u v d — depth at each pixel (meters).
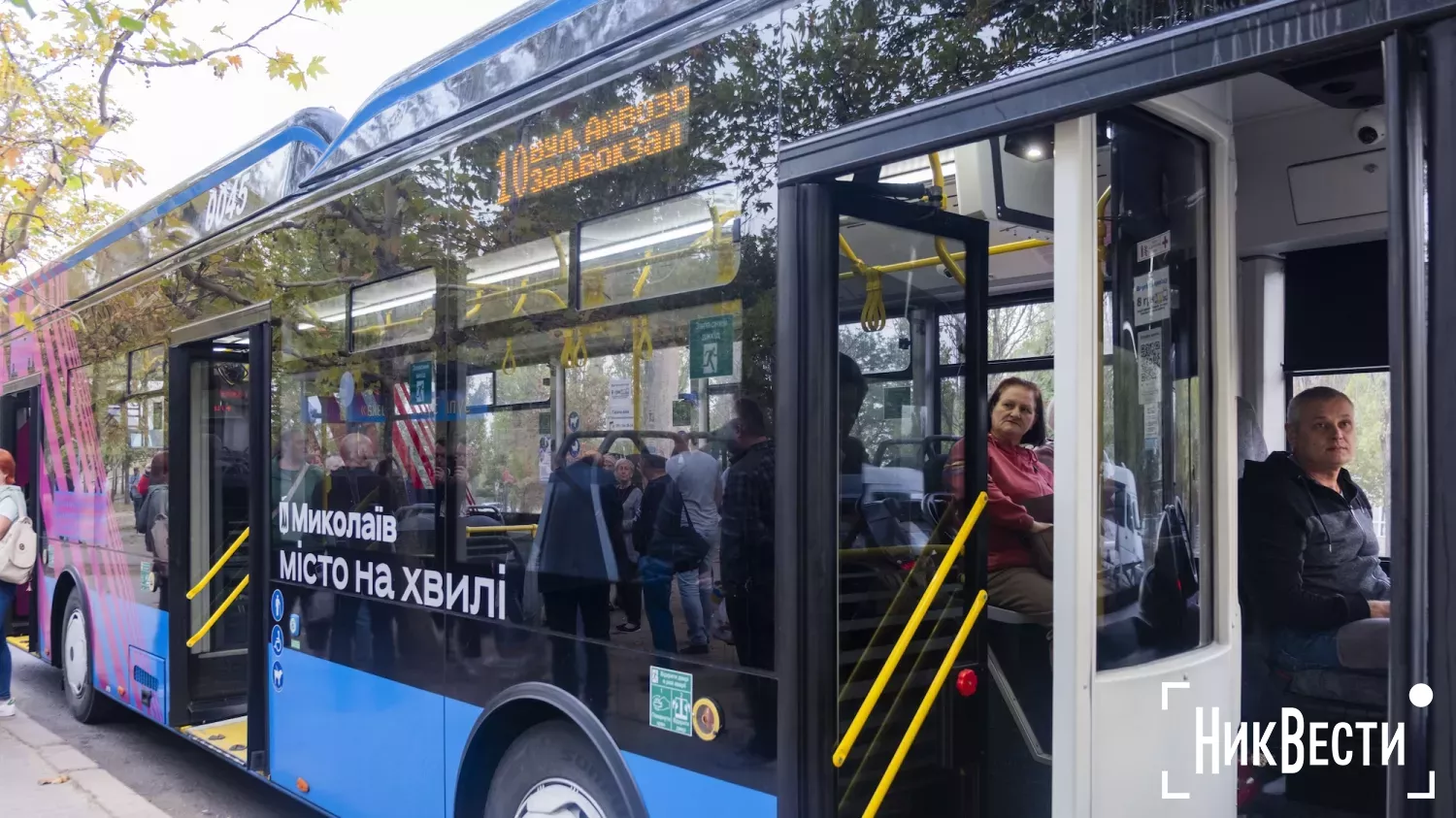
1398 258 1.74
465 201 3.86
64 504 7.81
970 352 3.06
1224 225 2.94
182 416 6.00
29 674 9.73
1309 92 3.21
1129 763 2.57
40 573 8.38
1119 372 2.68
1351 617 3.94
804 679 2.62
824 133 2.67
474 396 3.75
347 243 4.50
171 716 5.86
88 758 6.59
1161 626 2.76
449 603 3.80
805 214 2.69
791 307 2.68
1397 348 1.74
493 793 3.64
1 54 6.56
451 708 3.77
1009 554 3.74
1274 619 4.07
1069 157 2.45
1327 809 3.87
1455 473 1.67
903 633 2.77
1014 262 4.72
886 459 2.84
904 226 2.92
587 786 3.28
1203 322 2.93
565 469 3.34
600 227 3.27
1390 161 1.77
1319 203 4.11
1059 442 2.48
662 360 3.03
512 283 3.62
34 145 6.77
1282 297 4.88
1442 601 1.67
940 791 2.89
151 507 6.25
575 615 3.28
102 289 7.09
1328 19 1.87
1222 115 2.94
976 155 3.27
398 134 4.32
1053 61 2.28
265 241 5.12
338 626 4.43
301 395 4.78
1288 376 4.90
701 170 2.96
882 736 2.77
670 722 2.96
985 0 2.40
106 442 6.99
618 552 3.14
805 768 2.61
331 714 4.46
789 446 2.66
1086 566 2.48
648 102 3.15
